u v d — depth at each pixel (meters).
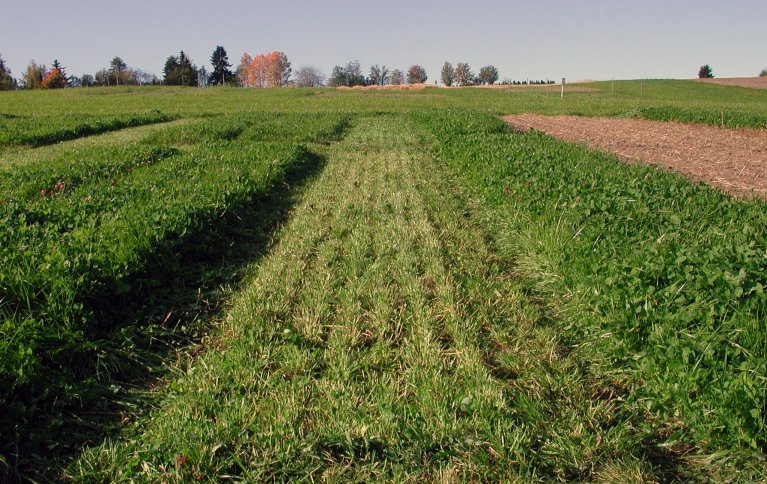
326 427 3.49
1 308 4.36
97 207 7.70
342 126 24.39
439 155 15.29
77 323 4.50
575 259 5.56
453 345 4.66
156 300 5.47
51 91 78.75
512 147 13.88
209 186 9.12
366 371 4.24
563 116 31.89
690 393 3.59
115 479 3.17
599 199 7.28
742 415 3.23
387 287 5.76
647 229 6.16
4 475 3.15
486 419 3.55
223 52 132.12
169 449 3.33
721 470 3.18
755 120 23.92
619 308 4.44
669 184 8.84
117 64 141.88
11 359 3.79
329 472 3.14
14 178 10.15
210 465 3.17
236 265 6.68
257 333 4.76
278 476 3.15
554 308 5.30
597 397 3.91
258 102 50.31
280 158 12.95
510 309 5.25
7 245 5.70
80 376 4.11
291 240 7.45
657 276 4.50
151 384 4.17
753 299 3.89
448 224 8.05
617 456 3.29
